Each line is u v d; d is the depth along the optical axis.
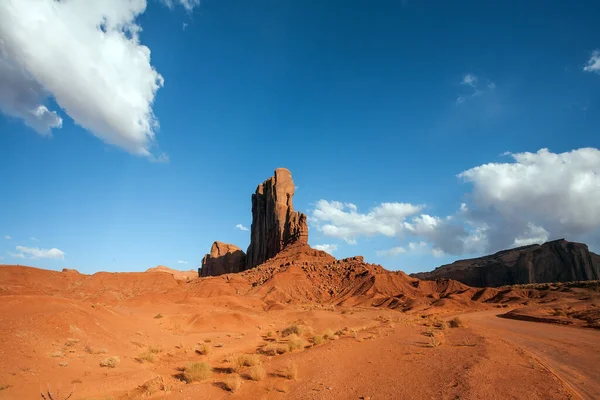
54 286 94.56
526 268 190.12
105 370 19.69
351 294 117.56
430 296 113.62
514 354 22.31
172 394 15.85
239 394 15.56
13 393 14.30
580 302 72.50
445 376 16.88
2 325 20.95
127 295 102.25
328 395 14.78
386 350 25.62
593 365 19.23
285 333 43.06
